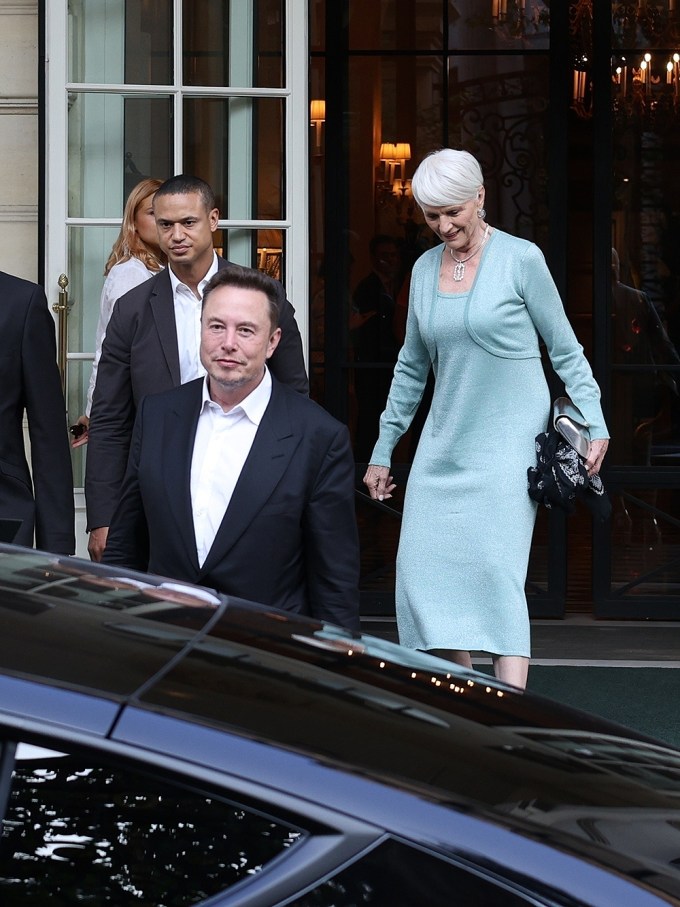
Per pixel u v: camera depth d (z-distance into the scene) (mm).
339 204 11406
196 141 10039
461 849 2607
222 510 5395
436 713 3219
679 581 11547
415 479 7297
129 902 2588
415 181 7047
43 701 2656
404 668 3572
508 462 7113
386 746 2857
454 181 6961
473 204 7059
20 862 2598
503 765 2990
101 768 2605
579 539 16531
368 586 11688
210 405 5430
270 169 10055
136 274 9008
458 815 2666
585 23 12086
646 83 11250
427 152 11375
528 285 7086
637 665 10031
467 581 7145
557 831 2746
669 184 11289
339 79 11328
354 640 3752
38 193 10023
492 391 7133
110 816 2602
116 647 2994
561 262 11336
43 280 9961
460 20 11273
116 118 10023
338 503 5473
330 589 5508
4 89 10242
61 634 3004
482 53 11289
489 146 11344
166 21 9992
